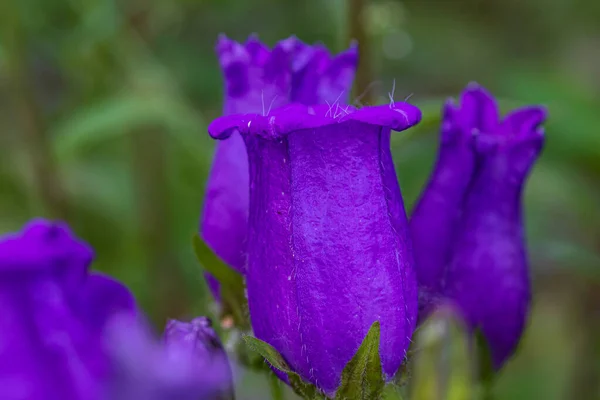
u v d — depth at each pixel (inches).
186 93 24.2
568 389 22.9
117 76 21.6
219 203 15.3
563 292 24.5
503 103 19.1
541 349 24.0
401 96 25.6
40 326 12.9
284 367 14.0
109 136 22.8
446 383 15.8
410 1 29.0
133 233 22.2
